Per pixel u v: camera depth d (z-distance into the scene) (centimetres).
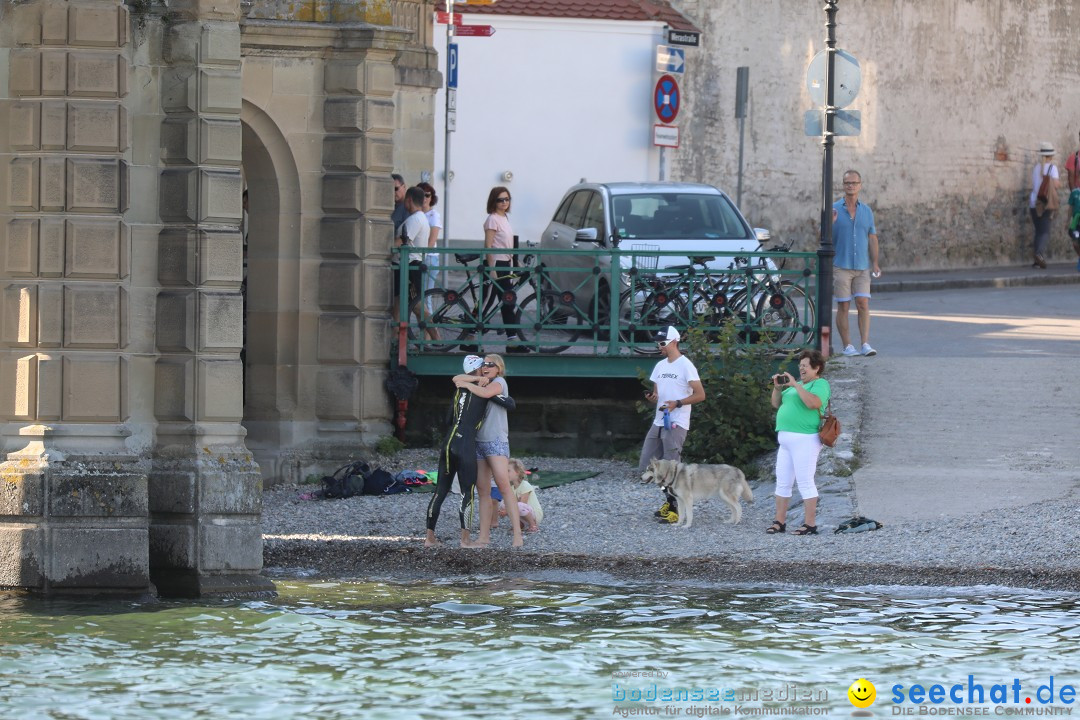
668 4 12094
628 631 4334
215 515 4769
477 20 11556
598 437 7281
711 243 7650
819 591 4859
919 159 12888
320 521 5875
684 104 12050
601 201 7888
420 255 7250
